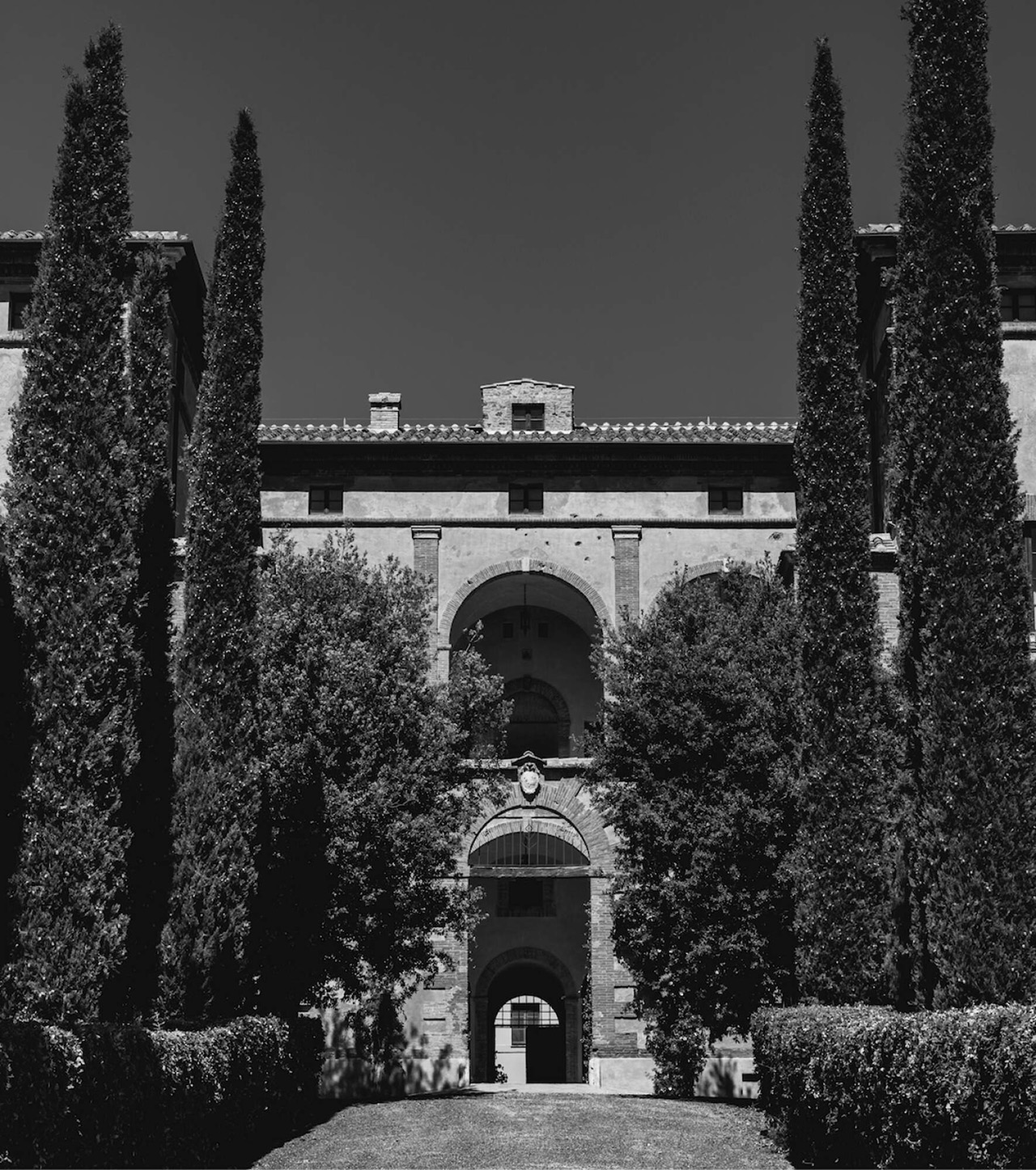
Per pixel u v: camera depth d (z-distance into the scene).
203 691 25.42
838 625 24.97
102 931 18.36
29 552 19.23
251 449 26.67
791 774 30.20
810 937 24.16
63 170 20.88
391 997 33.03
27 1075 14.48
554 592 46.59
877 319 38.12
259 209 27.84
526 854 45.66
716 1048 38.69
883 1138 17.59
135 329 26.73
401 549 45.12
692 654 32.75
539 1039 50.12
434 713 31.80
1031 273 36.69
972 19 22.52
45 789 18.45
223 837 24.91
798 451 25.91
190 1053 19.11
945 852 19.17
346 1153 22.41
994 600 19.88
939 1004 18.80
